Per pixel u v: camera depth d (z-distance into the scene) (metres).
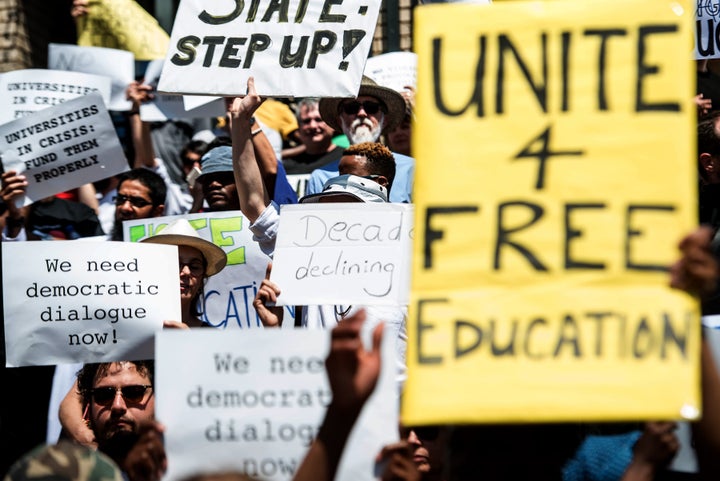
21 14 9.20
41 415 5.78
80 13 7.15
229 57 5.13
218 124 8.14
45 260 4.86
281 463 3.23
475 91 3.05
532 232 2.94
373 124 6.02
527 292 2.91
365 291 4.61
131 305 4.86
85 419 4.75
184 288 5.21
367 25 5.07
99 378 4.57
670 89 2.99
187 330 3.28
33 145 6.06
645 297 2.87
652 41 3.02
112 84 6.97
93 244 4.88
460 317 2.91
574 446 3.39
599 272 2.90
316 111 7.14
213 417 3.25
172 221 5.76
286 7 5.14
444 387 2.86
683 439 3.33
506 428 3.36
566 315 2.88
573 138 2.99
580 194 2.95
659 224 2.91
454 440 3.39
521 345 2.87
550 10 3.07
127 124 8.34
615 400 2.80
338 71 5.04
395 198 5.96
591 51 3.04
